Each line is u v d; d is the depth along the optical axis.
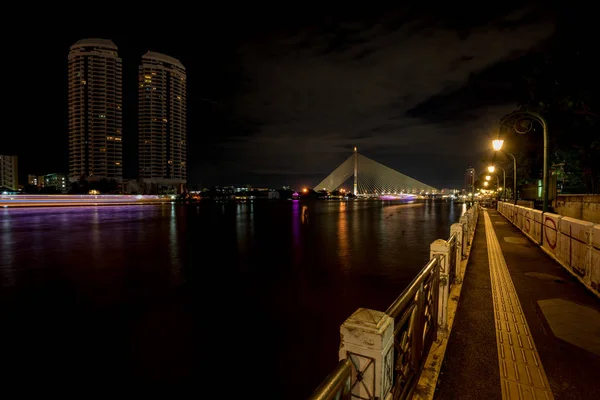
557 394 2.91
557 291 5.67
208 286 13.94
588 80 11.62
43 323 9.98
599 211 12.06
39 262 19.44
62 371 7.31
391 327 1.94
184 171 180.12
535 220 11.38
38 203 87.31
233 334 9.04
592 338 3.89
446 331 3.97
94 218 57.72
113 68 148.62
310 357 7.84
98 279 15.29
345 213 73.12
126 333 9.19
